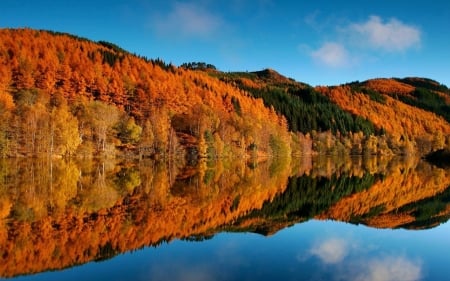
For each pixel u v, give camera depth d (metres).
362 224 24.94
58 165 60.84
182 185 42.94
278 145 120.94
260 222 24.94
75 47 147.50
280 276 14.57
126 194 34.75
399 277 14.74
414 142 169.50
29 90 92.50
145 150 86.75
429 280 14.46
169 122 97.62
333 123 166.25
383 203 33.84
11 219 23.64
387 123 196.38
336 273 15.08
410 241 20.50
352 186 46.66
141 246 18.67
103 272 14.95
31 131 70.19
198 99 128.62
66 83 103.44
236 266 15.70
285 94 187.50
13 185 37.69
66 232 21.02
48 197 31.64
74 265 15.75
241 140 106.88
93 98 105.31
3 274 14.70
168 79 143.00
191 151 93.19
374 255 17.72
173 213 27.03
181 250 18.05
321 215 27.89
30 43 134.38
